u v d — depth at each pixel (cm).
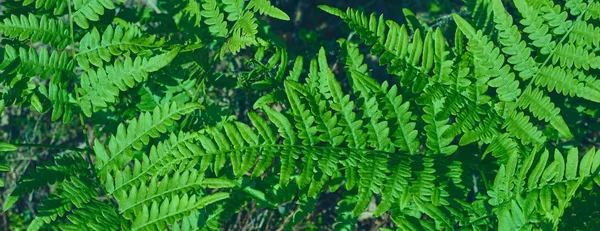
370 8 145
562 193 92
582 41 99
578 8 99
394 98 99
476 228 96
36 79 149
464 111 99
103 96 103
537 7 100
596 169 93
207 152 97
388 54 100
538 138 99
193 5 116
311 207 111
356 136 98
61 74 103
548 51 99
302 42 147
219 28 109
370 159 97
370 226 139
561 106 110
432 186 96
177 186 98
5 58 101
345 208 109
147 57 109
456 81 100
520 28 115
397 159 98
